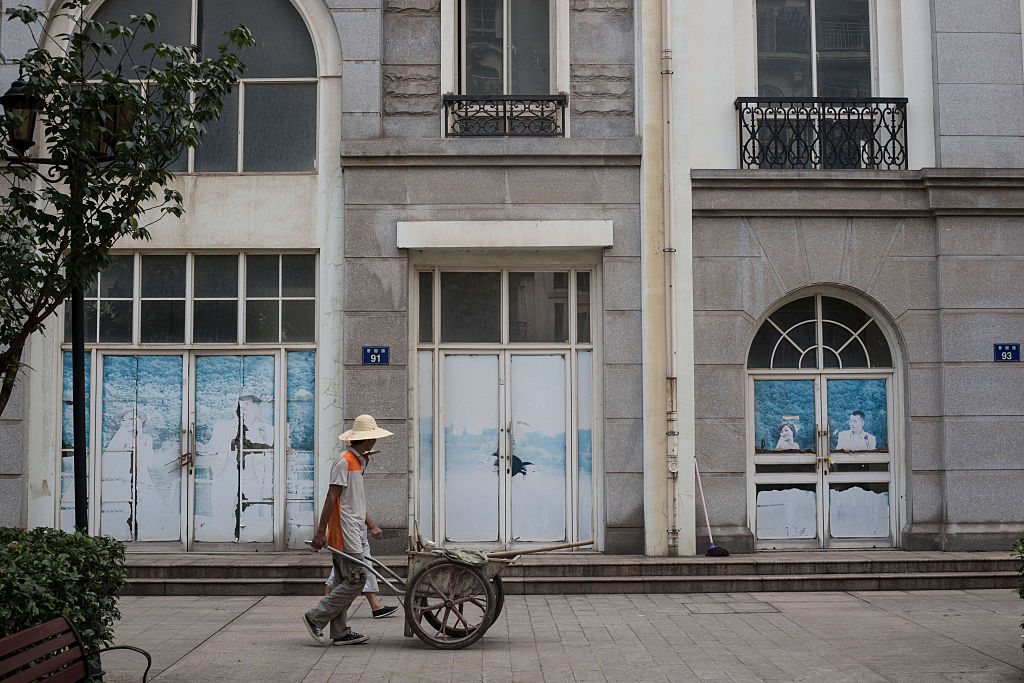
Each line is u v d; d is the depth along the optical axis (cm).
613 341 1168
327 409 1173
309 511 1174
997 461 1170
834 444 1199
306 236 1191
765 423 1197
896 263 1189
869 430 1202
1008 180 1181
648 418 1152
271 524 1172
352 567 794
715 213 1177
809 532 1190
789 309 1208
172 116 705
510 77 1234
